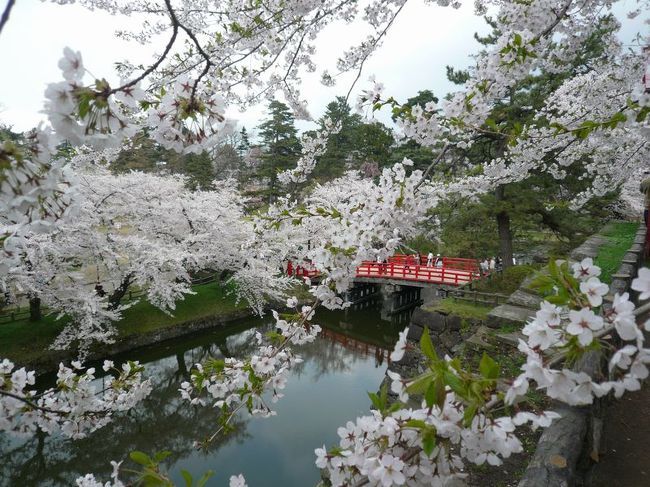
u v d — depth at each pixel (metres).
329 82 4.45
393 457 1.26
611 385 1.09
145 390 3.21
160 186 14.51
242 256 14.11
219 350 13.35
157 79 2.86
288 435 9.14
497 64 2.57
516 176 6.27
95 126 1.11
